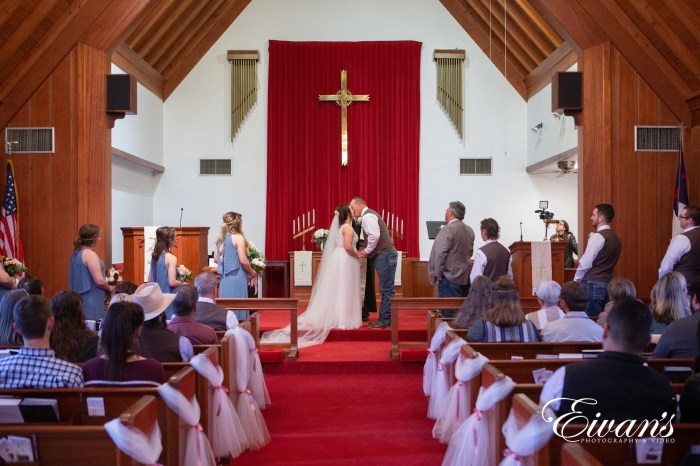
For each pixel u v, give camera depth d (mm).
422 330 8141
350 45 13586
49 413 2877
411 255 13492
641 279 8320
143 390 3027
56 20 7953
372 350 7406
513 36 12531
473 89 13797
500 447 3084
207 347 4195
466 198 13758
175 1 11258
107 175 8375
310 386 6234
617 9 8117
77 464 2498
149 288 3990
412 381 6422
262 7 13719
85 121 8195
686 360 3525
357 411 5340
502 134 13789
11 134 8211
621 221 8336
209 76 13688
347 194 13555
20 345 4062
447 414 4320
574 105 8383
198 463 3250
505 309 4414
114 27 8258
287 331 8117
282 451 4328
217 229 13617
